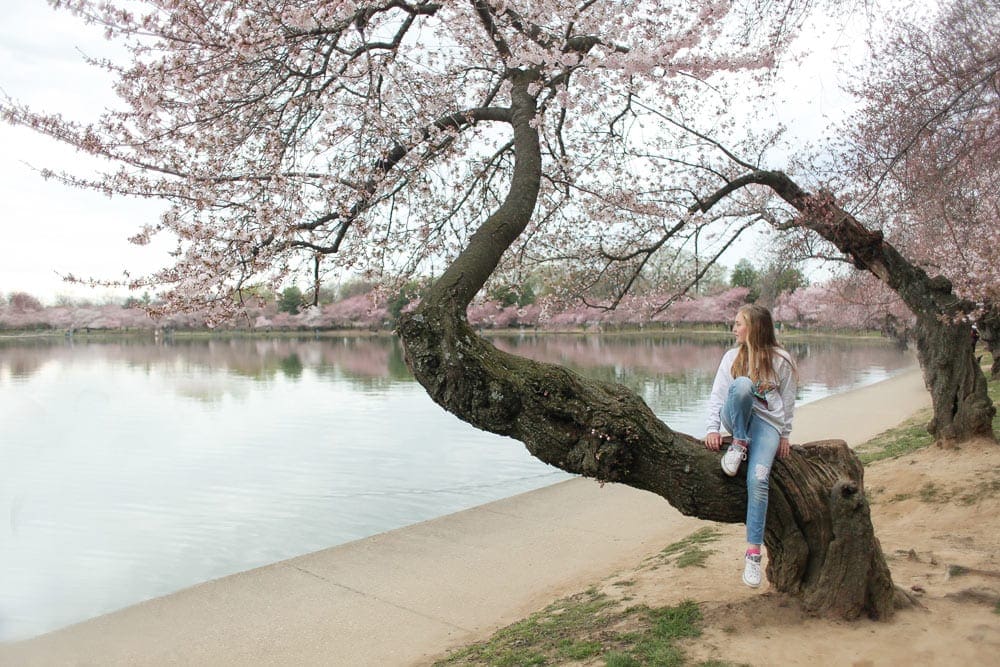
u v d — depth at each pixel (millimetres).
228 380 32719
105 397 25875
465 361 4227
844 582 4594
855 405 21000
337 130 6262
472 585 7434
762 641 4418
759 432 4445
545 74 6156
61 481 12945
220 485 12680
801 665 4113
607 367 37062
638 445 4328
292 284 6242
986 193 9320
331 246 6031
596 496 11117
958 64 8992
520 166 5184
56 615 7156
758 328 4531
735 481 4465
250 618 6738
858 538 4574
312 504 11469
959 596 4910
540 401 4266
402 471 13805
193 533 9977
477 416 4332
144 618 6797
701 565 6535
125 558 8938
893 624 4520
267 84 5840
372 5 5531
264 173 5707
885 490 8688
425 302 4375
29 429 18828
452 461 14688
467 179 7344
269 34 5211
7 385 30688
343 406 23203
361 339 82938
